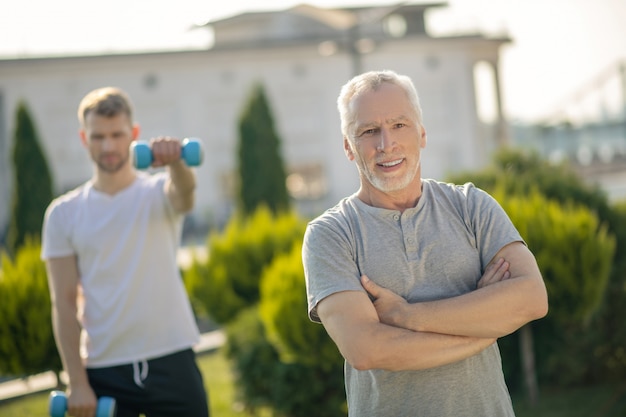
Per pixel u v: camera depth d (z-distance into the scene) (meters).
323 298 2.45
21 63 33.84
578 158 39.94
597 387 6.71
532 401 6.43
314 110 37.06
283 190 19.06
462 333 2.38
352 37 18.77
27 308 6.40
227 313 9.34
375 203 2.53
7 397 7.54
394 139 2.43
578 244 6.12
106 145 3.77
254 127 18.92
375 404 2.45
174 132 36.00
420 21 39.84
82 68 34.69
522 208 6.46
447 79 38.19
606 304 6.73
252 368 6.34
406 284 2.45
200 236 32.38
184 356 3.84
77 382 3.70
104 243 3.76
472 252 2.51
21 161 17.80
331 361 5.78
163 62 35.56
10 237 17.92
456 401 2.40
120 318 3.75
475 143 38.44
